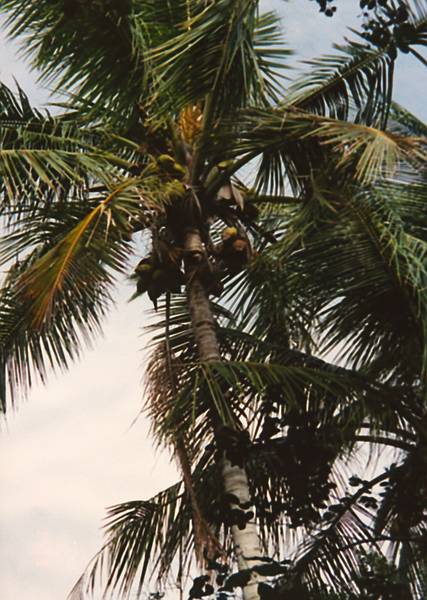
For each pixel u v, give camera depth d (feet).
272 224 44.96
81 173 42.01
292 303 43.01
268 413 38.47
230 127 40.04
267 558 34.91
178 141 41.91
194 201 40.45
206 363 36.42
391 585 38.40
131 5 41.19
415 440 40.32
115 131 43.80
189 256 40.09
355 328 39.27
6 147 42.24
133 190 38.58
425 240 39.96
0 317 42.80
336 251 39.50
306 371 37.47
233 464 36.76
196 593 35.73
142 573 41.27
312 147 41.86
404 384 39.99
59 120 43.70
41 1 41.83
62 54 41.78
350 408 38.70
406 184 39.99
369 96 41.63
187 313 44.70
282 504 38.96
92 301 42.09
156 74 40.40
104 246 37.58
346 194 40.09
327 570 39.75
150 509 42.39
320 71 42.16
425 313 37.17
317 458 37.91
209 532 34.27
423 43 39.17
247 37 38.88
